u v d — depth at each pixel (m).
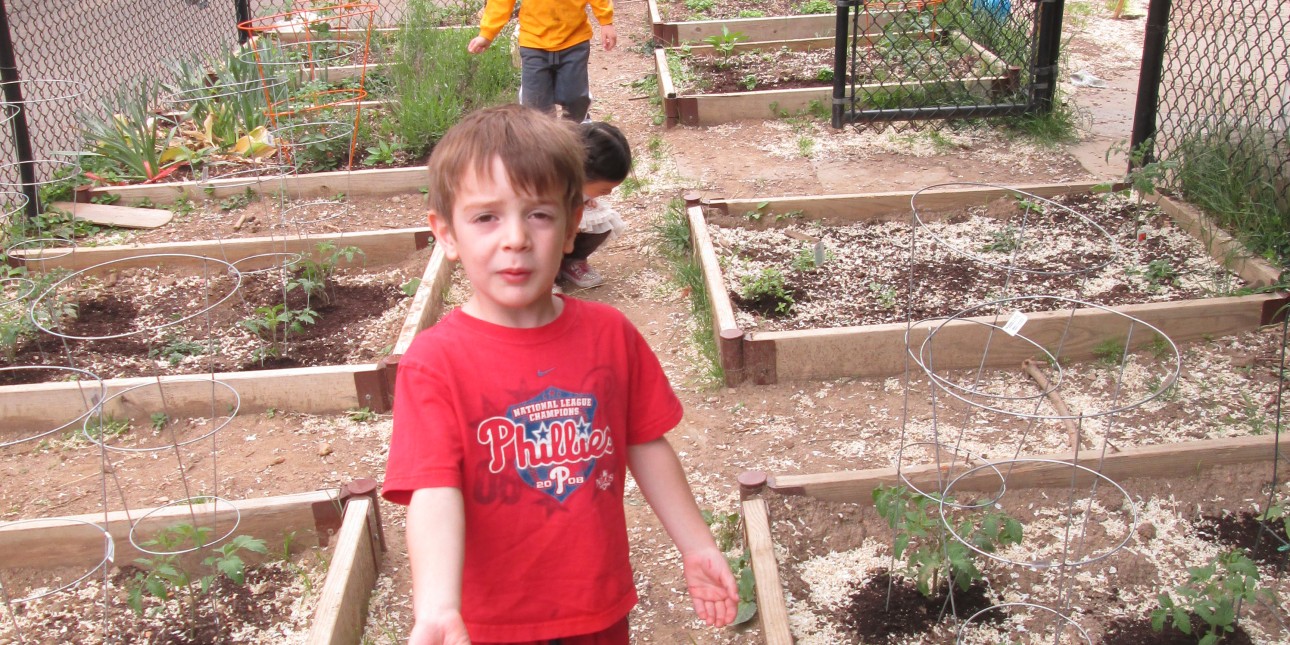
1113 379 4.34
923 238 5.66
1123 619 3.08
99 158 7.15
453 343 1.98
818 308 4.92
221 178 6.87
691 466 3.95
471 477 1.99
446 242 2.02
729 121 7.71
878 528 3.48
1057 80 8.20
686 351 4.79
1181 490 3.59
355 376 4.38
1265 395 4.14
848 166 6.80
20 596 3.43
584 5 6.79
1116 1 11.08
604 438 2.06
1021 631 3.04
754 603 3.20
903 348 4.42
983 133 7.24
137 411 4.39
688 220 5.74
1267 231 5.11
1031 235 5.60
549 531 2.03
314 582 3.39
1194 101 6.23
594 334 2.06
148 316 5.28
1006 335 4.43
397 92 8.10
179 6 9.80
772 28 9.48
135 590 3.13
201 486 3.97
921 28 8.80
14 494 3.97
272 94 7.77
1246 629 3.02
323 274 5.50
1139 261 5.25
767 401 4.33
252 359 4.75
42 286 5.17
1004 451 3.88
